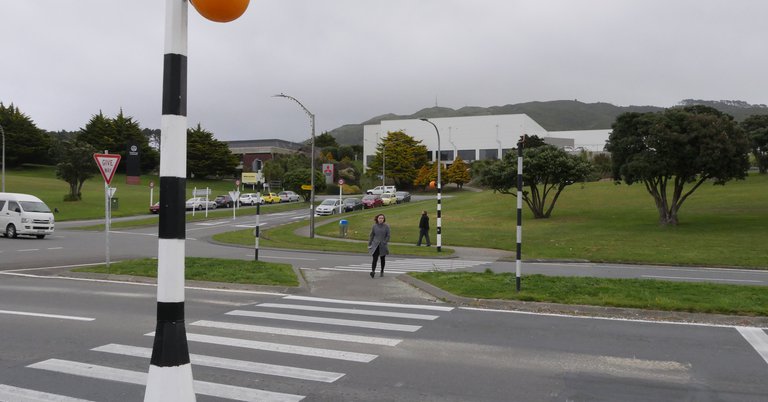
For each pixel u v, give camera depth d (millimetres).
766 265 20688
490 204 53125
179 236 3625
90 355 7328
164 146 3605
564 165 41000
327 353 7441
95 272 15461
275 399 5695
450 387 6086
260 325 9141
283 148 120062
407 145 102375
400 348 7707
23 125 94500
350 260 21328
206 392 5891
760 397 5801
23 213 29250
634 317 9812
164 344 3590
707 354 7445
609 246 26719
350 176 101938
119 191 75812
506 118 106562
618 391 5973
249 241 30141
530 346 7836
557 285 12445
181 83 3637
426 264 20078
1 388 6023
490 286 12406
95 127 99250
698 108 37812
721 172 33406
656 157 33781
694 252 24219
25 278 15109
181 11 3654
